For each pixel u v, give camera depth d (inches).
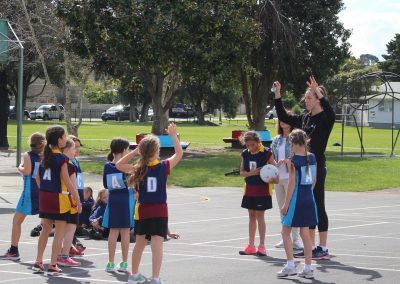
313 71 1742.1
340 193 935.0
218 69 1401.3
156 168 364.5
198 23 1365.7
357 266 425.4
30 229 592.1
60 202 403.9
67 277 398.9
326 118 447.5
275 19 1592.0
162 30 1368.1
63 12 1395.2
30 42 1611.7
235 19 1400.1
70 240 432.8
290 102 3302.2
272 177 448.1
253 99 1795.0
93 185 979.9
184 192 933.2
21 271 415.8
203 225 624.1
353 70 3937.0
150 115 4005.9
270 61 1695.4
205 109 3718.0
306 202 398.0
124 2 1344.7
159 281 359.3
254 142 461.7
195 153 1539.1
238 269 417.7
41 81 4234.7
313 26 1720.0
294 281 383.9
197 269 417.4
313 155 408.5
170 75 1573.6
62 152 414.6
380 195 909.8
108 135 2257.6
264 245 500.7
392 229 590.9
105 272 414.6
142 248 368.8
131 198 420.8
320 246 451.2
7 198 827.4
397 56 4104.3
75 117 3683.6
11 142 1856.5
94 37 1382.9
